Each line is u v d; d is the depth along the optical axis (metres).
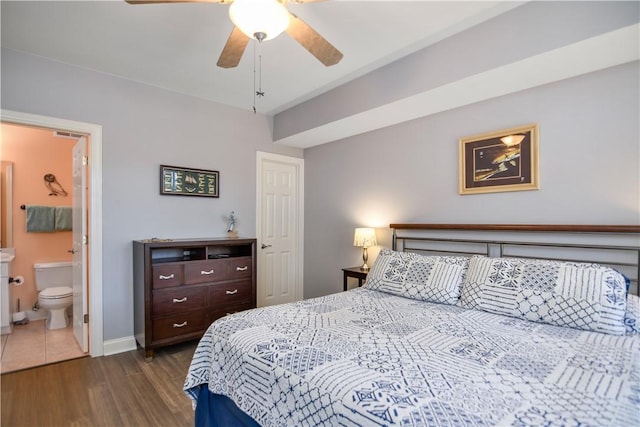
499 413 0.92
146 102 3.19
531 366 1.23
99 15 2.12
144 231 3.18
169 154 3.34
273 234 4.26
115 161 3.01
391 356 1.33
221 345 1.65
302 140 4.06
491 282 2.06
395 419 0.92
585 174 2.22
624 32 1.77
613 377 1.14
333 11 2.10
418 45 2.53
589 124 2.21
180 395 2.25
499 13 2.15
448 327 1.71
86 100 2.86
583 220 2.23
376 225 3.57
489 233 2.69
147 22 2.20
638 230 1.97
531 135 2.46
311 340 1.51
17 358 2.82
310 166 4.42
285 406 1.23
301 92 3.41
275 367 1.31
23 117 2.58
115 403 2.15
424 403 0.98
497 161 2.64
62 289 3.77
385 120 3.26
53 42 2.45
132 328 3.09
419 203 3.18
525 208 2.50
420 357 1.32
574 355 1.34
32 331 3.51
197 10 2.07
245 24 1.56
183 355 2.92
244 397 1.43
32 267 3.90
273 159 4.20
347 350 1.39
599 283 1.73
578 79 2.26
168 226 3.33
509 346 1.44
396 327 1.71
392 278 2.54
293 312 1.98
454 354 1.35
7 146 3.80
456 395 1.02
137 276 2.97
